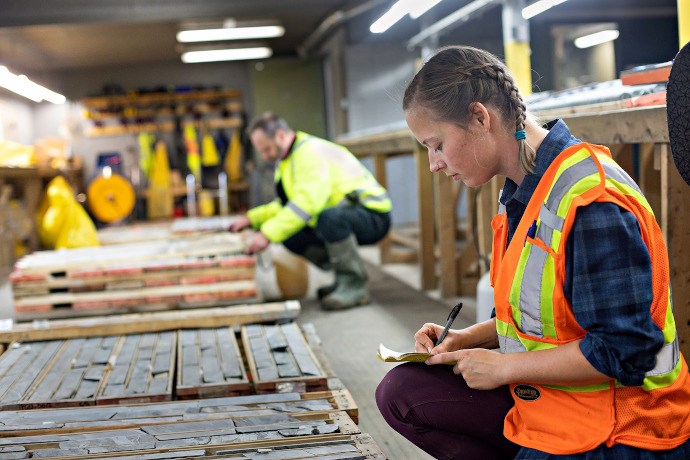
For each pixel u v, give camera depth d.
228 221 7.16
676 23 10.65
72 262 4.46
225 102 13.48
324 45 13.17
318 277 5.68
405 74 11.48
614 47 10.63
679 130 1.44
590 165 1.36
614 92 2.72
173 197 13.05
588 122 2.65
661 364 1.36
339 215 4.73
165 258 4.61
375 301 4.98
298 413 2.10
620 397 1.38
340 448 1.77
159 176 12.87
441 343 1.74
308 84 13.34
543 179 1.40
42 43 10.77
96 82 13.38
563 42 10.42
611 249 1.29
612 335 1.28
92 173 13.28
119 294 4.44
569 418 1.42
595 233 1.30
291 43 13.11
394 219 10.77
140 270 4.42
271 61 13.20
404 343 3.85
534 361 1.40
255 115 13.27
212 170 13.16
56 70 13.27
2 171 7.43
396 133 5.29
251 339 3.08
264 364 2.65
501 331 1.53
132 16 8.85
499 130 1.43
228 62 13.59
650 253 1.34
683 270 2.34
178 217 12.94
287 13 9.19
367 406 2.88
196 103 13.38
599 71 10.62
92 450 1.81
